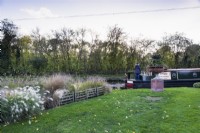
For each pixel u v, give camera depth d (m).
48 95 11.00
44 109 10.02
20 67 35.62
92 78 16.14
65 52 39.25
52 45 39.25
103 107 9.98
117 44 38.91
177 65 38.62
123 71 39.00
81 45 39.22
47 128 7.45
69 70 38.78
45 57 38.97
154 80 13.80
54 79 12.51
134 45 39.19
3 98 8.05
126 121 8.08
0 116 7.93
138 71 19.83
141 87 18.83
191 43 38.22
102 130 7.28
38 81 12.89
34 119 8.39
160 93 13.04
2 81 11.88
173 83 19.05
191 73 19.48
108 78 30.89
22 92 8.83
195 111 8.98
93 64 39.03
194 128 7.27
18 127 7.53
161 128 7.35
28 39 40.09
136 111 9.31
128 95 12.86
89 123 7.92
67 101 11.59
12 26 35.41
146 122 7.95
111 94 13.69
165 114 8.76
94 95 13.52
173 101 10.82
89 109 9.66
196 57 37.34
